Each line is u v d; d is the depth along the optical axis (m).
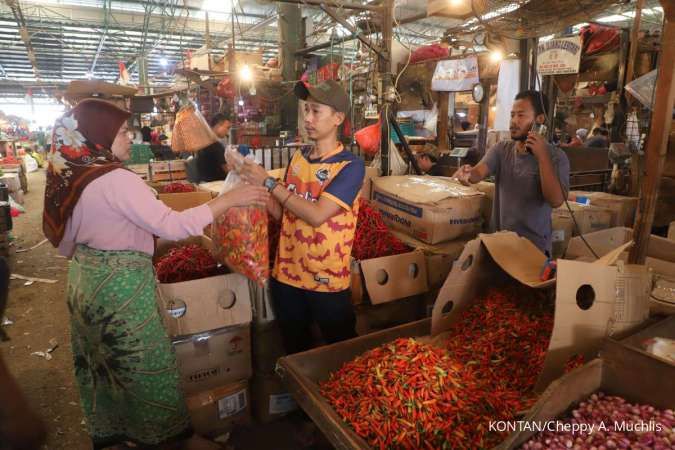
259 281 1.97
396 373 1.55
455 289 1.99
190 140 3.46
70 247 1.72
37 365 3.03
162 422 1.80
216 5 12.72
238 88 7.28
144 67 15.84
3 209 5.20
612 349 1.42
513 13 2.54
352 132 4.79
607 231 2.79
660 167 1.97
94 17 13.27
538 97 2.34
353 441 1.32
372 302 2.37
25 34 12.88
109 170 1.58
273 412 2.34
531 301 1.99
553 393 1.30
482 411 1.47
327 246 1.94
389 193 2.98
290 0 3.33
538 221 2.40
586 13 2.44
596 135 6.28
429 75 6.06
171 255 2.38
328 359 1.81
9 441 0.86
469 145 7.22
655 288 2.02
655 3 9.27
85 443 2.31
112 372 1.71
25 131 22.25
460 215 2.72
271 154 4.38
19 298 4.18
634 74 4.63
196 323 1.99
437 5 3.77
